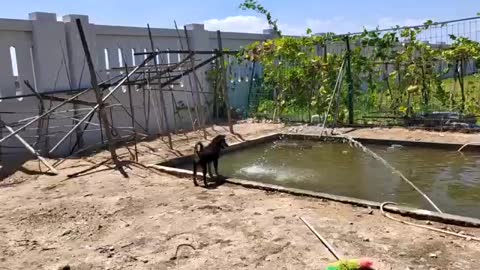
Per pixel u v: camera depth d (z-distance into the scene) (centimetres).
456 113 1158
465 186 712
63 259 459
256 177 821
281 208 587
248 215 563
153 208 611
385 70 1291
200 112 1354
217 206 606
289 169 873
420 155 939
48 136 1022
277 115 1454
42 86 1088
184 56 1488
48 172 839
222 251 459
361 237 476
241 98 1698
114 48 1282
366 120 1288
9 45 1032
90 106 1092
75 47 1165
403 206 572
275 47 1409
